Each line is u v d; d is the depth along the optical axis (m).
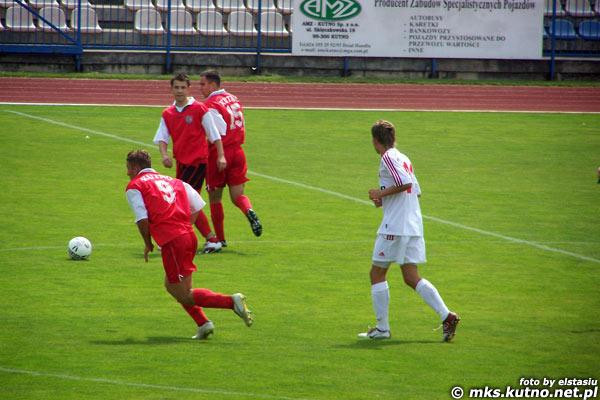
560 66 80.75
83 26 80.38
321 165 45.97
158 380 17.86
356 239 31.83
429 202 38.12
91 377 17.98
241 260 28.78
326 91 72.94
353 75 79.06
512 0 76.38
